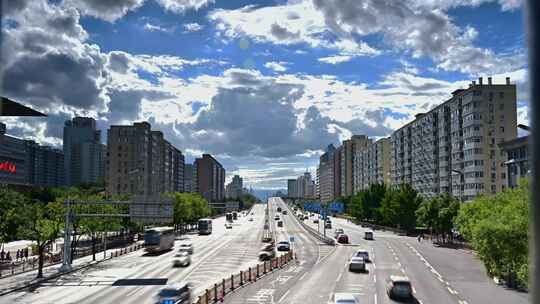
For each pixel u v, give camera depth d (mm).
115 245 96438
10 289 48125
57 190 144750
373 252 84625
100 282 53125
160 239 85938
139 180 166125
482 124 120688
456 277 55000
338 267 64188
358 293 44531
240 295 43594
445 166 140125
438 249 90312
